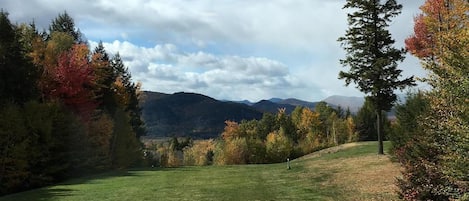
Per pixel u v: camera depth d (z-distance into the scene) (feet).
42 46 151.43
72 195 72.90
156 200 65.05
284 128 392.88
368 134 363.56
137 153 204.33
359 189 66.80
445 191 38.81
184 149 388.16
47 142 107.55
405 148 48.32
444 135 35.78
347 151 133.59
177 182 88.79
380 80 96.37
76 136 123.44
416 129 49.19
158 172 114.52
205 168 127.13
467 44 33.65
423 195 42.75
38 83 129.18
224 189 76.13
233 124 374.84
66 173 117.70
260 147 271.49
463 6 70.95
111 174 112.68
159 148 408.05
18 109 102.53
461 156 33.30
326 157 127.03
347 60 98.48
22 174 97.60
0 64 107.96
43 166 106.42
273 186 79.00
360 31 97.50
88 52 165.27
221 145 286.66
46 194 75.10
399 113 60.23
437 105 35.68
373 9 96.37
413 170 44.19
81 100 142.92
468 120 31.58
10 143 96.27
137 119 268.00
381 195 59.72
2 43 110.63
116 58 262.26
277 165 129.18
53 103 118.52
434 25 60.80
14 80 110.22
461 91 32.24
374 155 107.04
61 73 138.00
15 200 68.69
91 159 135.13
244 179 91.86
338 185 73.56
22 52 127.75
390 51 95.40
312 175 90.74
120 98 212.23
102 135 157.07
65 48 163.32
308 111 378.73
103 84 173.17
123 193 73.56
